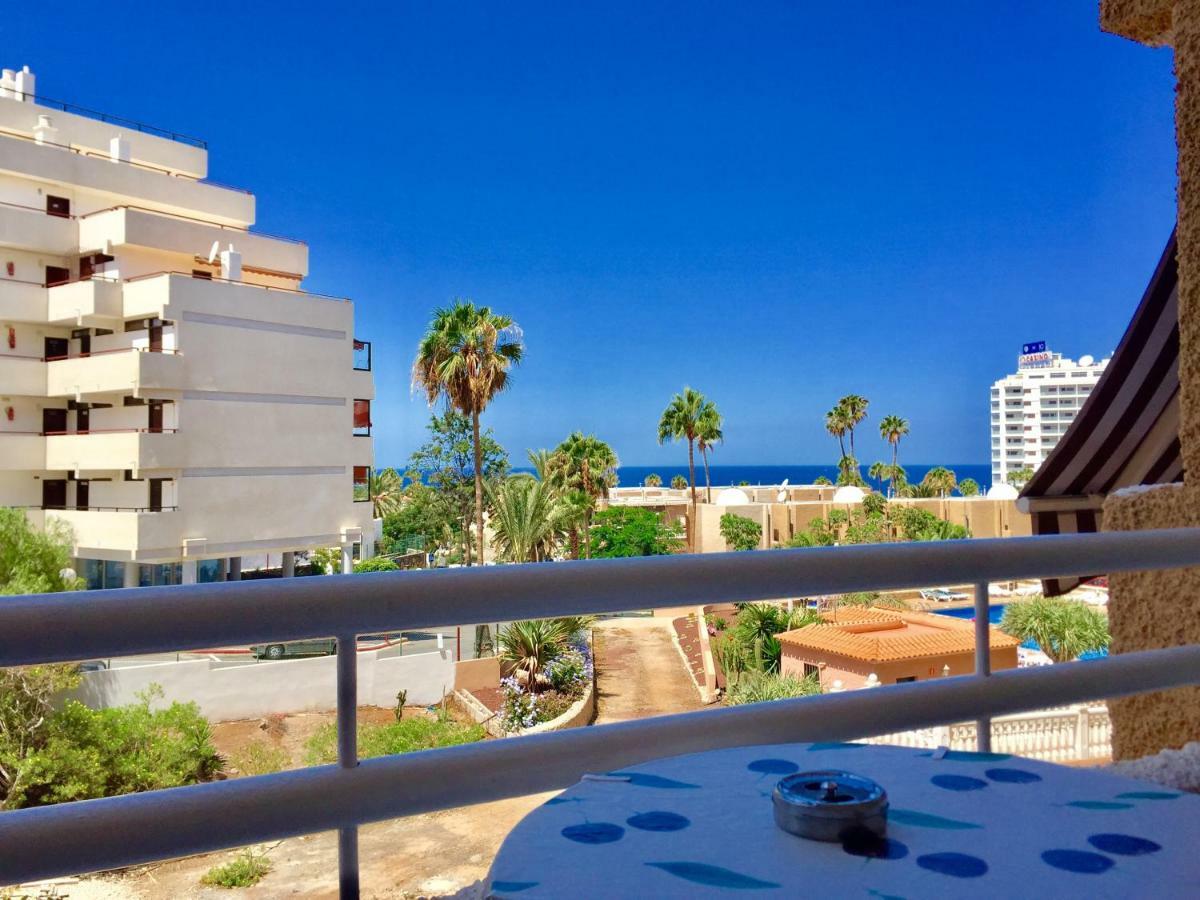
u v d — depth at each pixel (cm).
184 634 86
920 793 84
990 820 78
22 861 81
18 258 2564
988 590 134
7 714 951
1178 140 212
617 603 108
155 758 987
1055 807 81
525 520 3162
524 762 103
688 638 2908
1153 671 149
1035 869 68
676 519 5938
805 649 2114
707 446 5934
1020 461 15725
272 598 90
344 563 2864
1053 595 215
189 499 2470
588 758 106
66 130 2780
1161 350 256
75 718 988
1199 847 72
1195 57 208
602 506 5328
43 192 2630
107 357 2459
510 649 1981
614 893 64
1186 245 210
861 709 122
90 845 83
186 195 2877
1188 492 198
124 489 2505
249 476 2612
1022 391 15738
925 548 128
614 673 2473
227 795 89
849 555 122
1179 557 154
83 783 961
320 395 2800
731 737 114
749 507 5453
